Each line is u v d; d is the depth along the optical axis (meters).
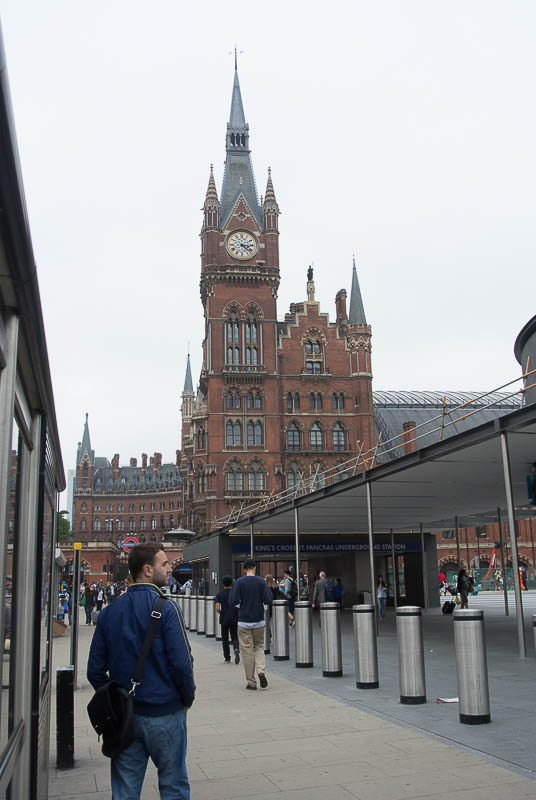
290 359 83.94
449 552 93.50
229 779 7.21
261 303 83.56
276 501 33.38
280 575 55.22
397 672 14.39
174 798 4.51
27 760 5.07
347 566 44.09
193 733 9.38
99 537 177.38
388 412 97.50
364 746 8.27
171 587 49.38
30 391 5.13
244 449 79.56
